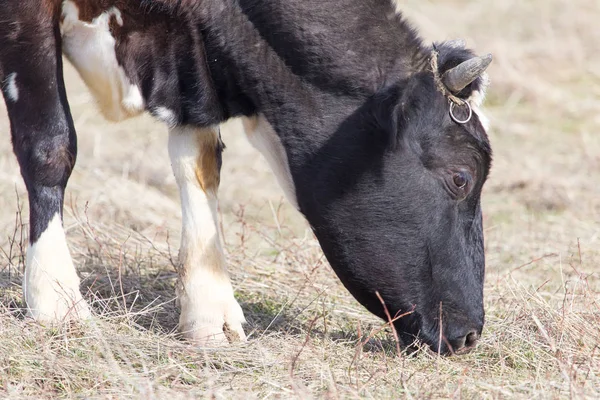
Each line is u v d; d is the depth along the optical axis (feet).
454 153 40.60
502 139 85.71
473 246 42.11
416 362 41.06
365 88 40.52
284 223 65.51
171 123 43.34
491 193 73.20
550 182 73.92
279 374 39.09
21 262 51.37
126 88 42.39
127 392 36.68
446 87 40.04
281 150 42.11
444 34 112.47
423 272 41.29
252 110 43.39
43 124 41.75
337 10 41.09
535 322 44.21
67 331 40.78
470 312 41.91
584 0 126.62
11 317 41.47
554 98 95.35
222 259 44.45
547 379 39.24
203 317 42.91
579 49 108.27
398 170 40.29
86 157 75.46
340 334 45.73
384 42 41.06
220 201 69.72
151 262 53.93
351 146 40.50
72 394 36.70
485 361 42.32
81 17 41.34
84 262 52.44
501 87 97.55
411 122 40.01
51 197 42.32
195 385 38.09
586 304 47.65
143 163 75.15
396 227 40.86
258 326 45.93
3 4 40.50
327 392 36.70
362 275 41.52
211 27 41.86
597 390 38.58
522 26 118.11
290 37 41.09
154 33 41.83
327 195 41.01
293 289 52.11
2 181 67.46
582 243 62.03
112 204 64.64
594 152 81.35
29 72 41.34
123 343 40.42
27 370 37.68
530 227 64.85
